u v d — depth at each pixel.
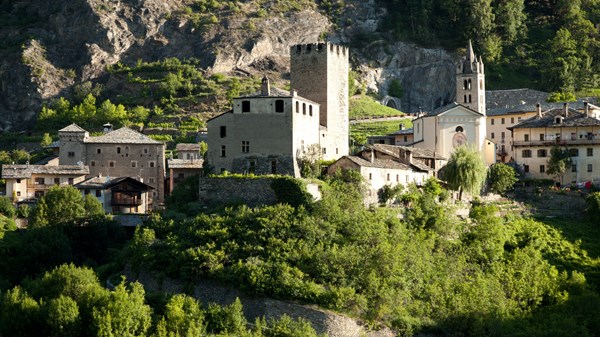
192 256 138.12
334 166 168.38
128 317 121.31
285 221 144.50
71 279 134.38
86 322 123.19
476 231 158.00
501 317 134.75
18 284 157.12
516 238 165.88
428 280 139.50
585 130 199.88
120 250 164.88
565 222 178.12
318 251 136.50
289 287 130.12
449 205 173.25
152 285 140.25
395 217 153.75
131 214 181.12
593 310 140.25
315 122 175.12
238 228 144.50
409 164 182.75
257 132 166.00
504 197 191.12
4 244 169.75
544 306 144.50
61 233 166.62
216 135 168.12
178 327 120.62
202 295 135.12
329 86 183.25
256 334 119.62
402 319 129.50
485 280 141.00
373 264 134.75
